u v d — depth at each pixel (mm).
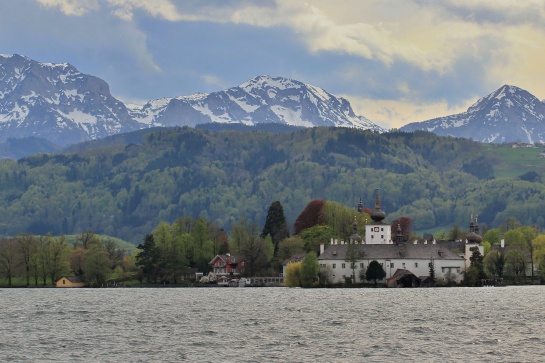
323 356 169125
